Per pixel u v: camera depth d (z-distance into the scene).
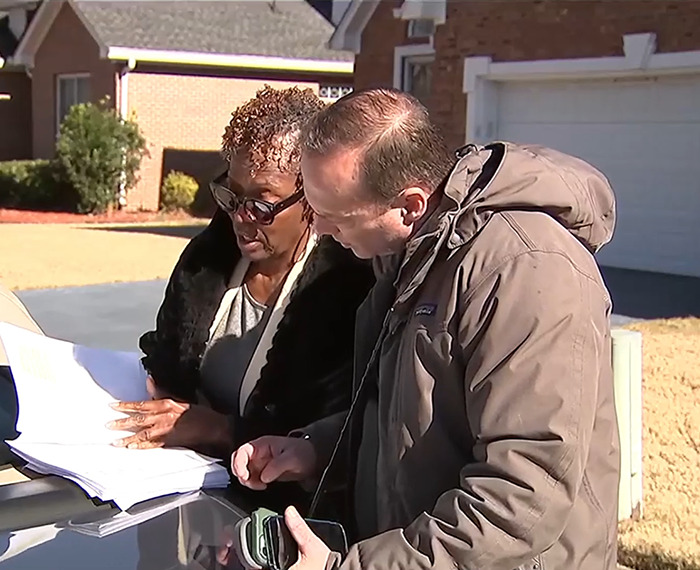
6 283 10.49
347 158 1.66
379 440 1.85
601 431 1.71
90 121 20.05
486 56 13.44
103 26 21.03
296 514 1.68
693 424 5.69
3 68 23.89
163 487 1.93
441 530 1.58
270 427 2.25
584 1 12.27
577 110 12.92
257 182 2.19
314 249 2.28
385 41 16.59
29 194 20.75
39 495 1.84
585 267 1.66
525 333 1.57
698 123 11.73
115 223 18.69
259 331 2.37
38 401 2.21
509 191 1.68
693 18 11.22
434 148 1.70
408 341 1.72
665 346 7.77
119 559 1.63
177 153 21.58
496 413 1.57
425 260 1.70
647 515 4.46
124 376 2.45
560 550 1.69
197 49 21.39
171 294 2.44
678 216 12.10
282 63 22.36
